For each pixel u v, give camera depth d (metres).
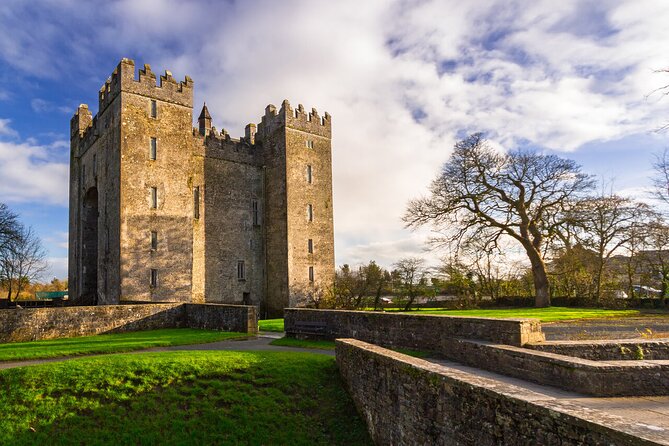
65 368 10.14
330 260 39.50
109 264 30.41
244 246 37.69
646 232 32.69
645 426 3.81
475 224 34.84
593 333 16.19
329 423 9.11
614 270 38.19
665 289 33.06
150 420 8.84
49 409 8.92
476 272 38.06
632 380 8.15
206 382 9.99
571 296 35.97
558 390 8.47
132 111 30.66
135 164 30.34
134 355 11.31
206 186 36.22
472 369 10.68
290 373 10.49
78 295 36.47
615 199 34.56
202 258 35.00
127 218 29.52
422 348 13.13
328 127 41.34
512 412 4.89
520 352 9.62
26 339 18.25
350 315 15.50
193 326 22.44
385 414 7.93
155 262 30.39
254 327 18.62
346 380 10.10
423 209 36.16
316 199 39.34
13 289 61.44
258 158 39.81
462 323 12.09
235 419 9.01
